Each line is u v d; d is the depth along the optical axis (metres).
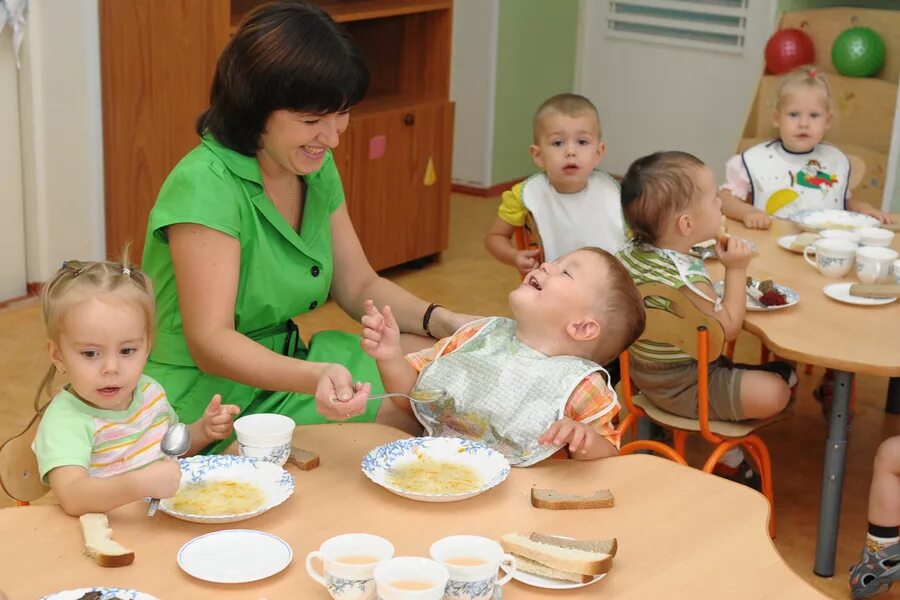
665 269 2.79
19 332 3.90
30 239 4.11
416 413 2.11
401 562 1.43
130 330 1.77
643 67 6.05
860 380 3.96
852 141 4.66
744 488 1.84
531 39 5.91
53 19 3.81
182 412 2.24
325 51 2.03
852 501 3.16
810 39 4.72
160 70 3.83
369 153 4.44
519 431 1.99
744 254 2.67
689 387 2.84
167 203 2.14
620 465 1.91
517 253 3.46
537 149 3.50
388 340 2.09
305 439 1.96
